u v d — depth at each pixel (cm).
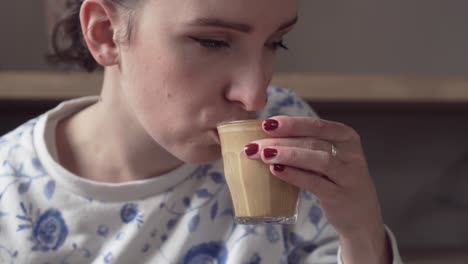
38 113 201
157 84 93
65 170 111
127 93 99
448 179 219
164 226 114
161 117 94
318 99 175
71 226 111
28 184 112
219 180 117
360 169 92
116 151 113
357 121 216
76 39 125
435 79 178
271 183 87
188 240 113
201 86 90
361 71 213
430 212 214
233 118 92
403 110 206
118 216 112
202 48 89
